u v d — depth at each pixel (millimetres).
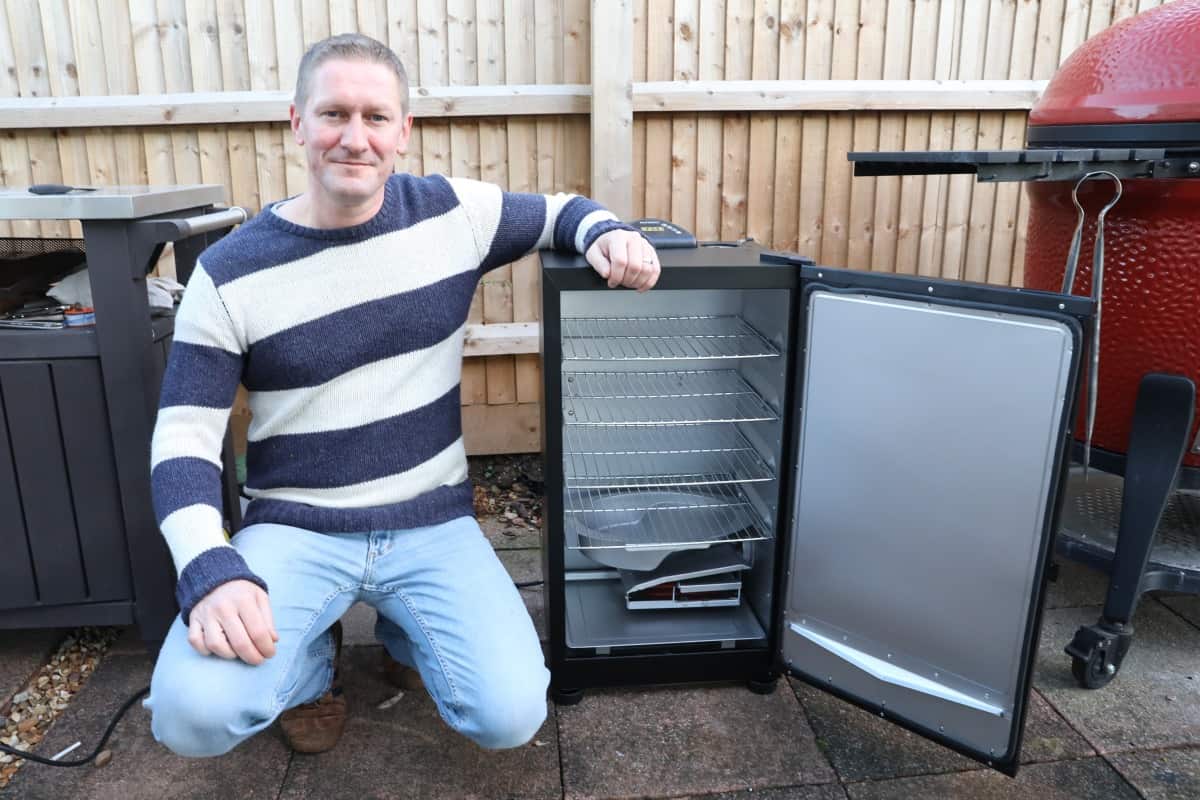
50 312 1900
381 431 1533
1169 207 1821
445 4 2848
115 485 1880
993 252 3217
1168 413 1814
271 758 1738
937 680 1646
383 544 1559
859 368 1638
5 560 1883
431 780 1681
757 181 3066
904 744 1788
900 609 1668
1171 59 1791
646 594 2076
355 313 1477
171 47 2807
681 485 2037
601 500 2205
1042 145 2064
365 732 1816
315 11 2812
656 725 1847
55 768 1704
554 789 1658
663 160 3016
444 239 1564
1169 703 1905
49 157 2871
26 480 1851
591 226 1661
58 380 1810
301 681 1566
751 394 2086
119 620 1964
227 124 2889
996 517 1500
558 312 1672
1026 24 3018
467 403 3168
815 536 1779
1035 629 1488
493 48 2895
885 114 3049
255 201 2959
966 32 3000
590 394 2176
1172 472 1821
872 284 1587
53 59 2793
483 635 1474
